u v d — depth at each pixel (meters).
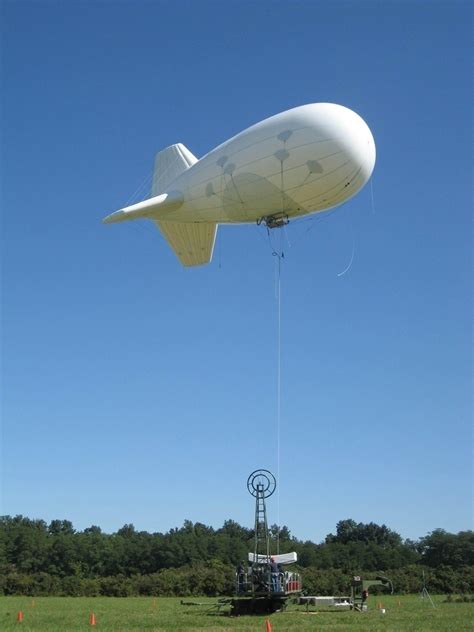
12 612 48.44
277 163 37.19
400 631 30.59
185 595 88.25
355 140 36.06
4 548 138.12
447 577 92.12
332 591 76.94
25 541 139.25
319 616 40.41
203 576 90.44
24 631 30.89
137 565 134.75
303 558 135.75
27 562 134.75
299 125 36.66
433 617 40.53
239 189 39.44
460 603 62.28
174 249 47.53
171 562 133.62
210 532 173.00
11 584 94.00
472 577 92.44
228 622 35.50
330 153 36.09
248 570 41.31
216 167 40.44
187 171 43.75
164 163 47.62
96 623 35.53
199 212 43.28
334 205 39.84
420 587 90.44
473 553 138.12
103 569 134.50
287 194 38.28
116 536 150.62
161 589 89.19
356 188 38.50
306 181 37.16
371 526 189.12
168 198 43.31
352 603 49.06
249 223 43.19
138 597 86.25
